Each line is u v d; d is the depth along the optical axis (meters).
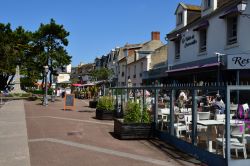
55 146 9.05
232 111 11.38
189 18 24.64
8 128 12.02
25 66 39.72
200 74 21.22
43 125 13.31
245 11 16.80
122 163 7.30
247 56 16.28
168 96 11.21
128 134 10.20
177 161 7.54
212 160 7.09
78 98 45.25
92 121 15.40
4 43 38.22
